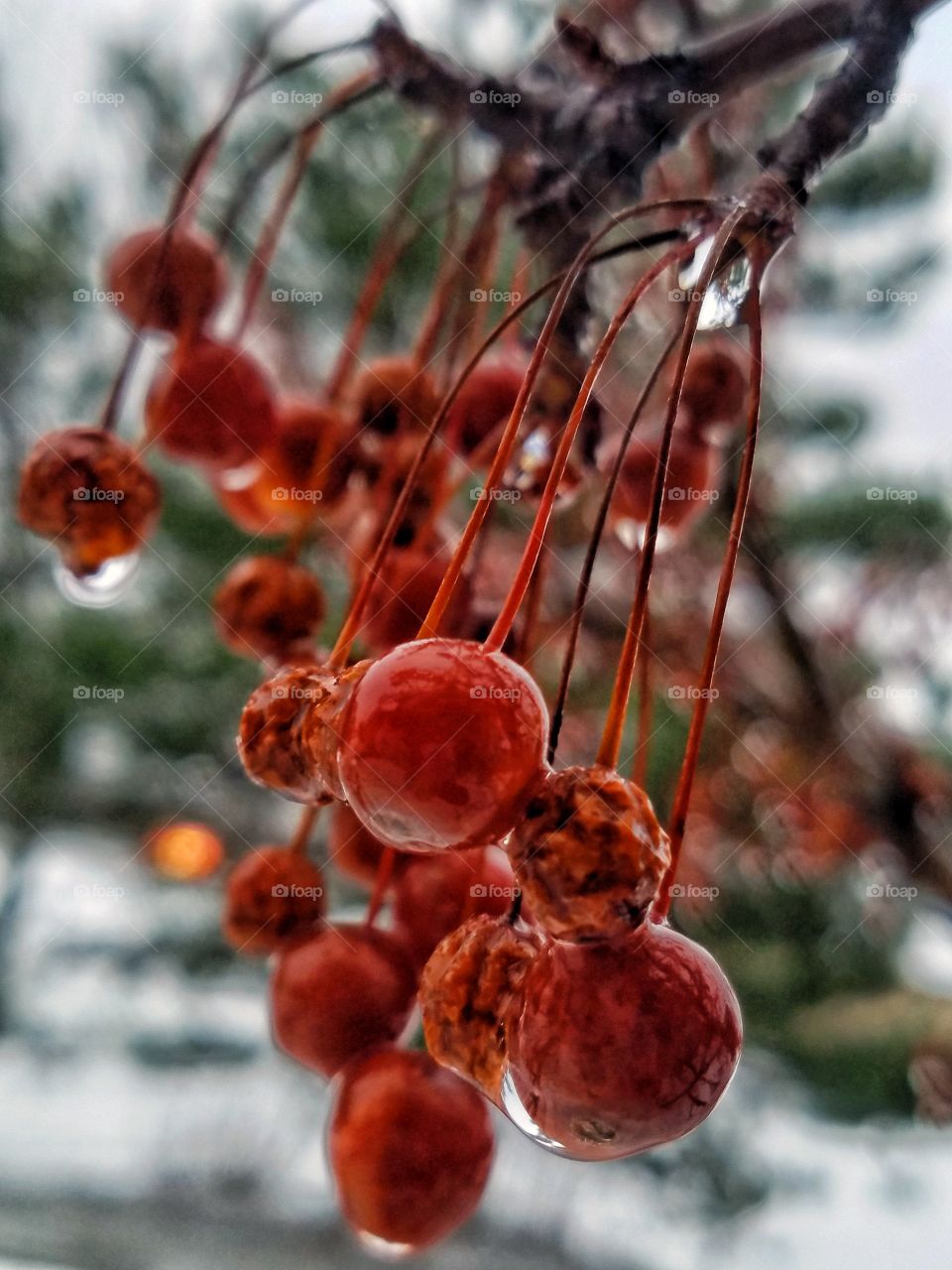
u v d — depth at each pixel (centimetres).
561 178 7
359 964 7
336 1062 7
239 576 8
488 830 5
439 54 8
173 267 8
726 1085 5
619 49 10
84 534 8
